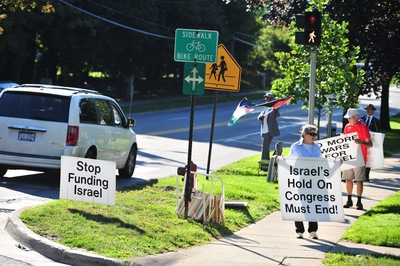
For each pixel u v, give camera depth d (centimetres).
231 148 3328
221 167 2462
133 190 1773
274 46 10656
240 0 8050
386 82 3997
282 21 3406
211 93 9088
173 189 1802
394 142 3919
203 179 2019
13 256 1045
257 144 3612
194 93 1356
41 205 1366
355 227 1382
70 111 1792
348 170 1683
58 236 1127
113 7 6325
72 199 1369
